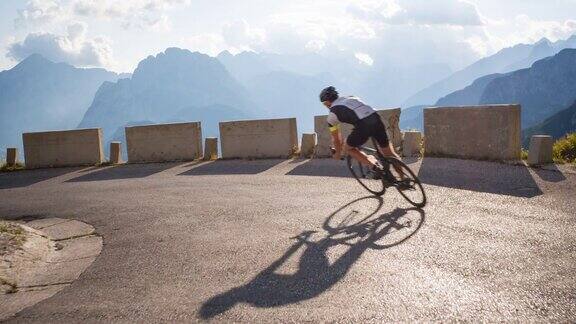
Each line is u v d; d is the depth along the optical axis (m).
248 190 9.01
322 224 6.22
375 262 4.70
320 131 12.28
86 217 8.14
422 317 3.51
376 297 3.91
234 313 3.84
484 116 9.52
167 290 4.51
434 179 8.30
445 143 10.43
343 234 5.71
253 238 5.91
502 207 6.26
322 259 4.93
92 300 4.46
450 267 4.42
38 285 5.10
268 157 13.16
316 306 3.84
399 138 12.16
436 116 10.57
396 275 4.34
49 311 4.30
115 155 15.45
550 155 8.68
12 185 12.73
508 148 9.17
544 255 4.52
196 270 4.98
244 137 13.44
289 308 3.85
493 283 4.00
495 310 3.54
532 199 6.51
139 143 14.88
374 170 6.88
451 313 3.54
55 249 6.52
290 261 4.96
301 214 6.83
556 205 6.14
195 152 14.34
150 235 6.59
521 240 4.98
